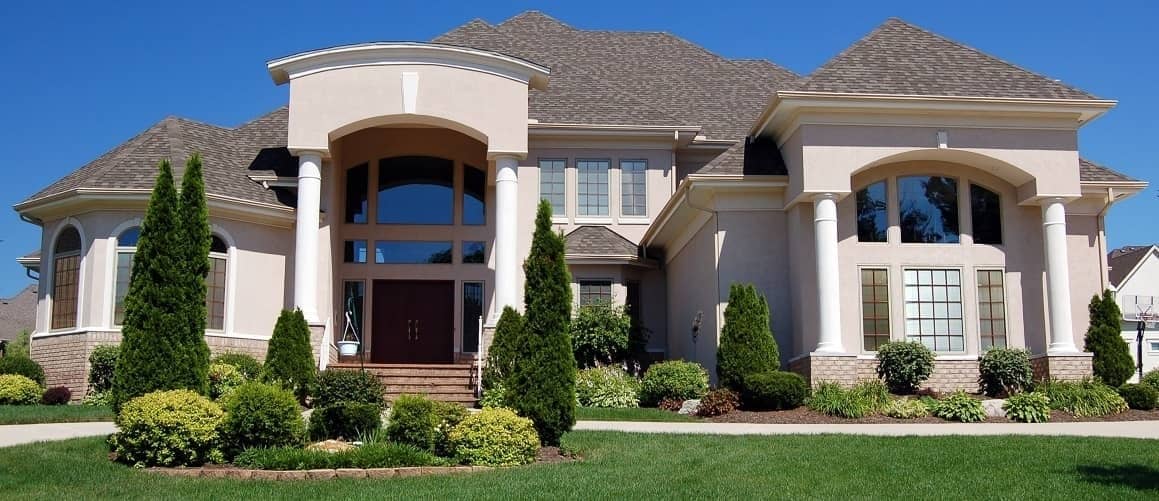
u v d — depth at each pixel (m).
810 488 11.77
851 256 22.67
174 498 11.19
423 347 27.17
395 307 27.36
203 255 15.81
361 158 27.67
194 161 16.06
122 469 13.02
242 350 23.31
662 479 12.33
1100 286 24.03
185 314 15.41
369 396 17.45
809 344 22.09
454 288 27.44
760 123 23.41
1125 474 12.52
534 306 15.59
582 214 28.92
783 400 20.00
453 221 27.70
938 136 22.23
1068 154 22.58
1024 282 23.05
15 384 20.80
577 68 32.59
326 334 23.31
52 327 23.08
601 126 28.58
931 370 21.50
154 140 24.30
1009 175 22.98
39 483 11.97
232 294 23.34
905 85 22.30
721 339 21.44
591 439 15.98
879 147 22.08
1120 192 23.98
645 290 28.86
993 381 21.77
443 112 23.86
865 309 22.55
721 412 19.75
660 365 22.08
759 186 23.20
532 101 29.66
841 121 22.08
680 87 32.56
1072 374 21.72
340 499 11.13
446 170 28.08
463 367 22.72
